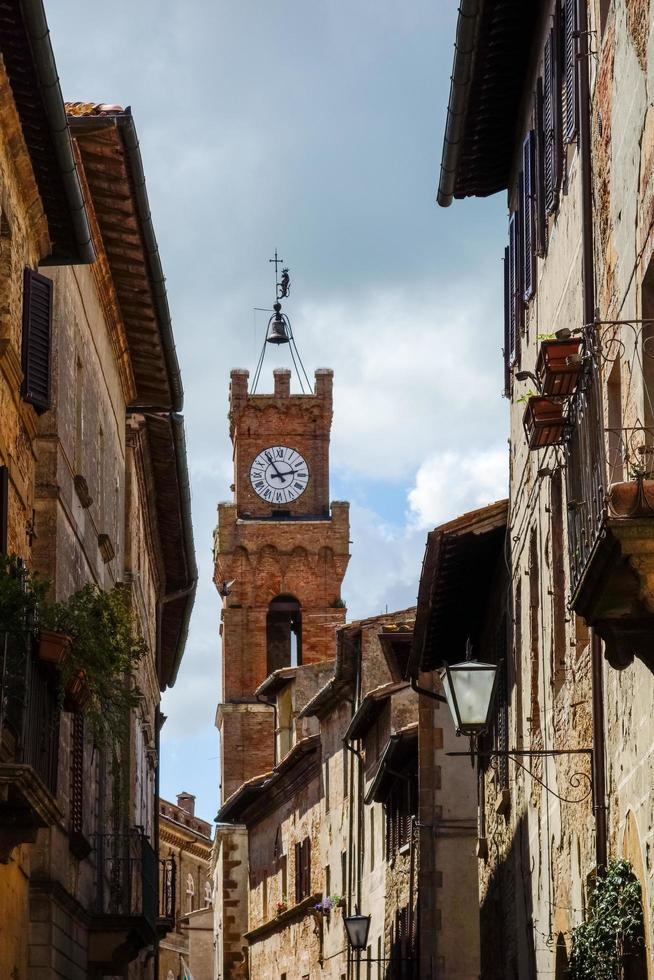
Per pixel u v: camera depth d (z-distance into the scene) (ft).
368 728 179.63
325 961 208.64
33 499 80.12
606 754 61.57
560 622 75.10
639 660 53.42
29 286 76.43
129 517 132.77
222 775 345.51
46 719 67.62
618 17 57.26
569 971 59.26
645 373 51.78
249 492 368.48
